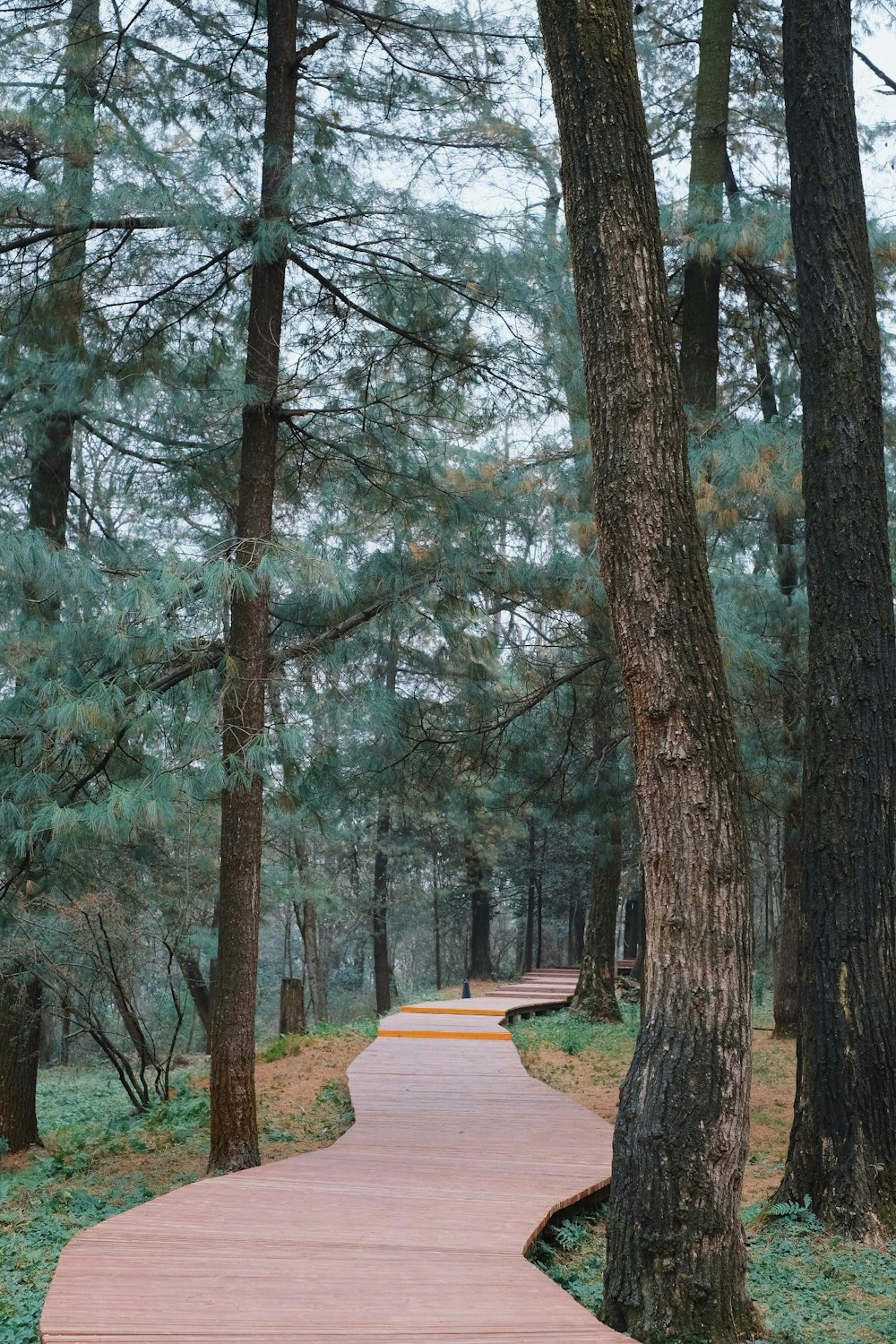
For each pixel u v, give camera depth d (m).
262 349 9.33
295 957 49.66
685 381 12.54
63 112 8.65
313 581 7.84
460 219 8.85
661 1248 4.48
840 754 7.22
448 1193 6.60
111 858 12.14
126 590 7.39
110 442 10.77
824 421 7.53
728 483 9.68
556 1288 4.77
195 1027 29.41
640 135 5.36
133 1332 4.15
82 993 12.63
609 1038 16.28
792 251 10.07
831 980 7.00
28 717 8.58
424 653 11.16
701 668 4.92
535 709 12.58
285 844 22.53
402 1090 10.78
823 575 7.45
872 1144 6.75
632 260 5.22
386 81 9.63
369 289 9.64
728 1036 4.65
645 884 4.95
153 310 9.61
